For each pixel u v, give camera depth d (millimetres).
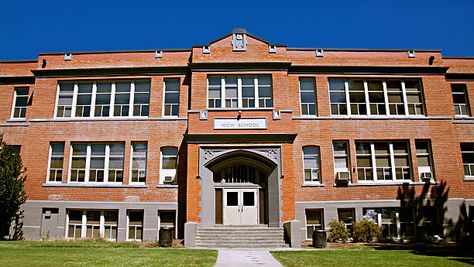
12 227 23203
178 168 23844
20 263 12531
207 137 22328
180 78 25328
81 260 13430
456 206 23750
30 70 25797
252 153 22250
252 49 25031
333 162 24156
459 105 26656
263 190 23141
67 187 23828
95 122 24750
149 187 23625
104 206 23469
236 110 22859
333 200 23547
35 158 24359
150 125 24562
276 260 14234
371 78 25688
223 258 14719
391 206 23531
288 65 24562
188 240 20422
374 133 24641
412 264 13180
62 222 23344
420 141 24891
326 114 24828
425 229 23500
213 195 22344
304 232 23094
